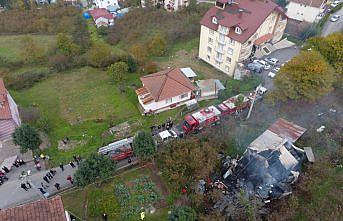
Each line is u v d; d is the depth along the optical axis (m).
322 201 29.62
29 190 35.09
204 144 35.56
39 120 45.44
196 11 89.25
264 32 60.62
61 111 49.75
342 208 28.58
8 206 33.16
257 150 34.31
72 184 35.50
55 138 43.72
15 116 43.94
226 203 29.80
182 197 31.64
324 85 41.69
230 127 41.25
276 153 33.62
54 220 24.55
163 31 78.44
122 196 33.16
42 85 57.94
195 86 50.28
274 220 27.89
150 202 32.53
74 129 45.53
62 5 103.06
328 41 47.62
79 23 89.25
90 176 31.78
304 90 41.88
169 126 44.19
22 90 56.59
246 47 56.16
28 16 93.44
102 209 32.09
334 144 36.34
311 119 41.97
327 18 80.81
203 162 33.34
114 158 37.41
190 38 74.44
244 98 46.66
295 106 44.88
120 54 65.56
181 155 33.75
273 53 62.81
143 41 76.69
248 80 53.34
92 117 47.84
